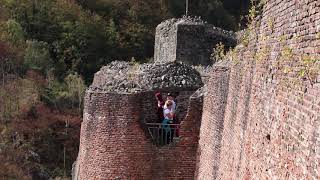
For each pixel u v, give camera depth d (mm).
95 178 14680
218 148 11047
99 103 14555
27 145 48969
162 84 14469
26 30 68250
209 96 12547
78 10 69438
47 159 49156
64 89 58375
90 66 63719
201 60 22078
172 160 13805
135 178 14039
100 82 18266
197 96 13586
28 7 69438
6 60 59906
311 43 5711
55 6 69938
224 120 10805
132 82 14609
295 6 6430
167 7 65500
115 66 18875
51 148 50344
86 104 15570
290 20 6621
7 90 54531
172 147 13789
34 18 68688
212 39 22062
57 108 55156
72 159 49750
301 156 5648
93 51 64375
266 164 7074
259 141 7602
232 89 10266
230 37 22047
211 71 12766
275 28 7402
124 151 14102
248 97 8758
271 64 7395
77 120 53469
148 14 65812
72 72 62562
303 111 5738
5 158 45688
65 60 64375
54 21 68062
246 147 8398
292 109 6164
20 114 52000
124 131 14078
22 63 60844
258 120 7809
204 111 13055
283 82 6664
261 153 7402
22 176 44469
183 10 64438
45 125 51906
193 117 13586
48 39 66812
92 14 68625
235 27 52125
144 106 14414
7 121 50969
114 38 64938
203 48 22094
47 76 59906
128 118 14023
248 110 8625
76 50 64312
